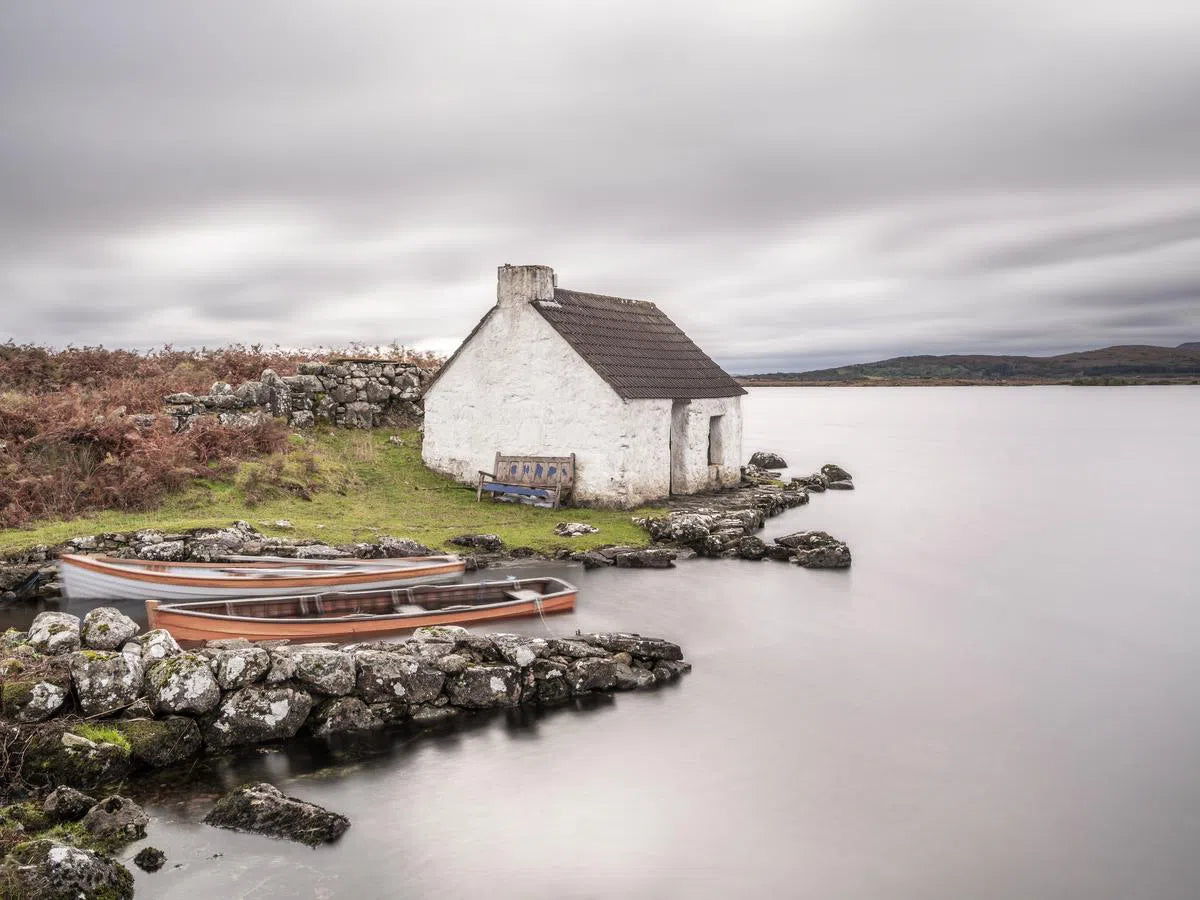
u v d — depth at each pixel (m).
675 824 10.59
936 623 18.69
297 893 8.93
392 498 26.03
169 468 22.56
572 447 26.64
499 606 16.67
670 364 29.86
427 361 37.25
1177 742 13.05
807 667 15.73
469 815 10.62
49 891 8.11
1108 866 9.95
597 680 14.21
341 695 12.59
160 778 10.93
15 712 10.84
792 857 10.01
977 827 10.70
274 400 28.75
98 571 16.77
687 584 20.48
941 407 149.25
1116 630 18.50
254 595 16.88
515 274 27.25
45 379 30.33
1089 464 53.72
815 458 55.75
